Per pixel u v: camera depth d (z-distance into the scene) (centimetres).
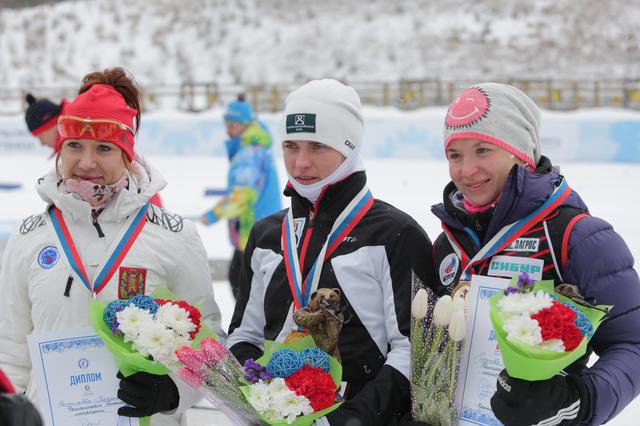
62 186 270
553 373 203
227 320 630
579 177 1596
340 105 267
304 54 3378
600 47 3212
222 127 1989
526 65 3141
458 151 246
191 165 1836
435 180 1568
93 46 3544
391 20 3534
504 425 209
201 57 3422
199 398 269
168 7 3772
